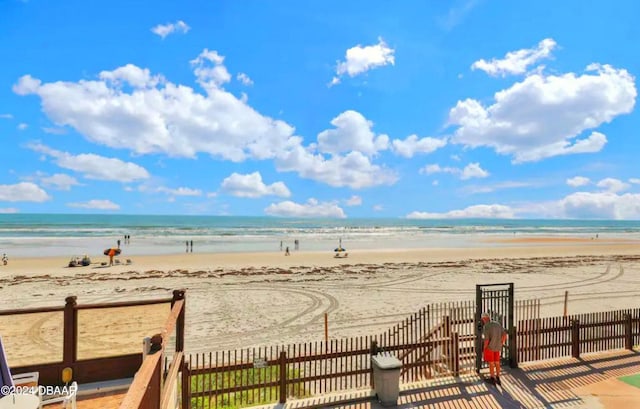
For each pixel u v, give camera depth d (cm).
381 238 7556
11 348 1153
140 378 346
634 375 938
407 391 852
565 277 2719
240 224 13688
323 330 1476
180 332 708
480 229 12325
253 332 1446
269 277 2652
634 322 1164
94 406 554
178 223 13338
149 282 2438
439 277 2694
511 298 1004
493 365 900
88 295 2041
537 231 11875
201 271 2895
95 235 6650
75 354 611
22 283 2373
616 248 5650
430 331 1016
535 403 802
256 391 903
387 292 2173
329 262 3566
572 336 1068
